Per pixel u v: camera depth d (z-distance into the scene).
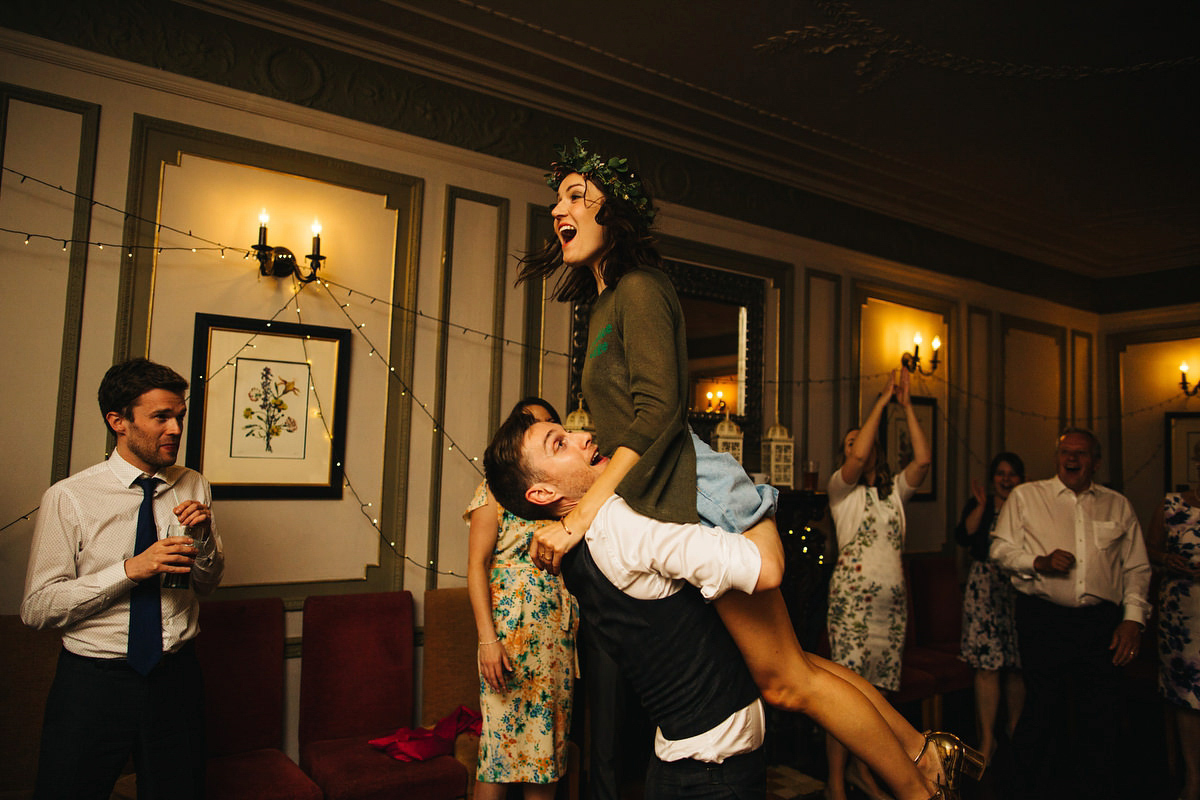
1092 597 3.34
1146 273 6.47
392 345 3.36
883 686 3.27
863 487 3.40
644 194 1.67
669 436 1.38
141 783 2.01
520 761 2.44
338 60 3.29
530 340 3.72
